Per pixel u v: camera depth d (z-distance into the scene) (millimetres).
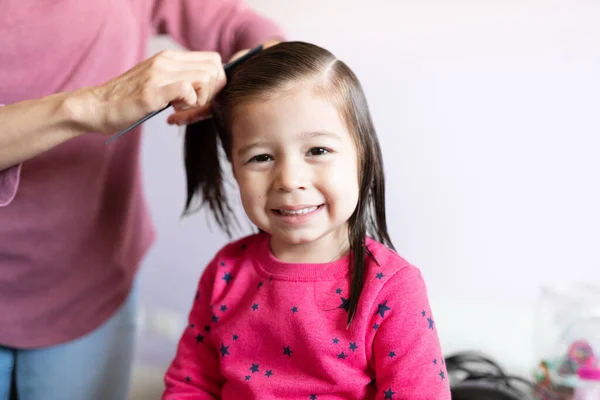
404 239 1185
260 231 854
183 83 638
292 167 681
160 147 1269
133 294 1053
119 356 1012
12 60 787
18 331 864
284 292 741
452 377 1133
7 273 836
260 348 750
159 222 1303
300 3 1158
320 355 710
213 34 958
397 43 1125
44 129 674
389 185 1168
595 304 1110
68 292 893
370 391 730
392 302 706
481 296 1176
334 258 757
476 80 1107
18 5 775
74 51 824
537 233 1135
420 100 1133
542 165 1111
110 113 656
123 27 874
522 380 1085
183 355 831
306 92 681
